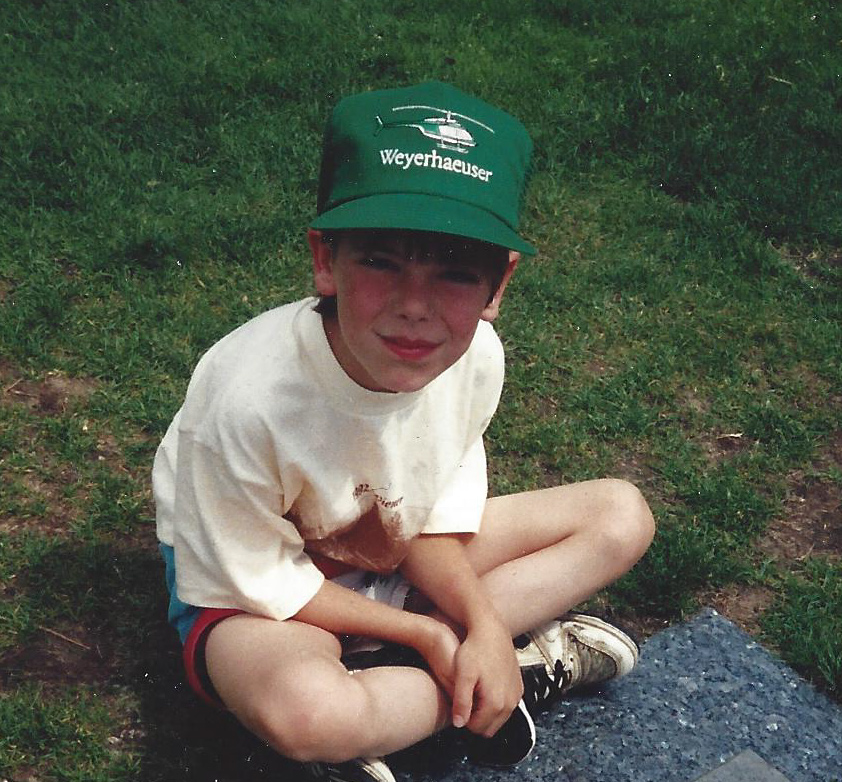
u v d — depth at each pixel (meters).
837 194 2.70
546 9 3.51
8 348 2.05
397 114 1.25
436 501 1.48
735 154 2.79
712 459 2.01
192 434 1.36
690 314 2.32
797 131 2.95
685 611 1.74
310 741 1.31
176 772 1.47
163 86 2.84
